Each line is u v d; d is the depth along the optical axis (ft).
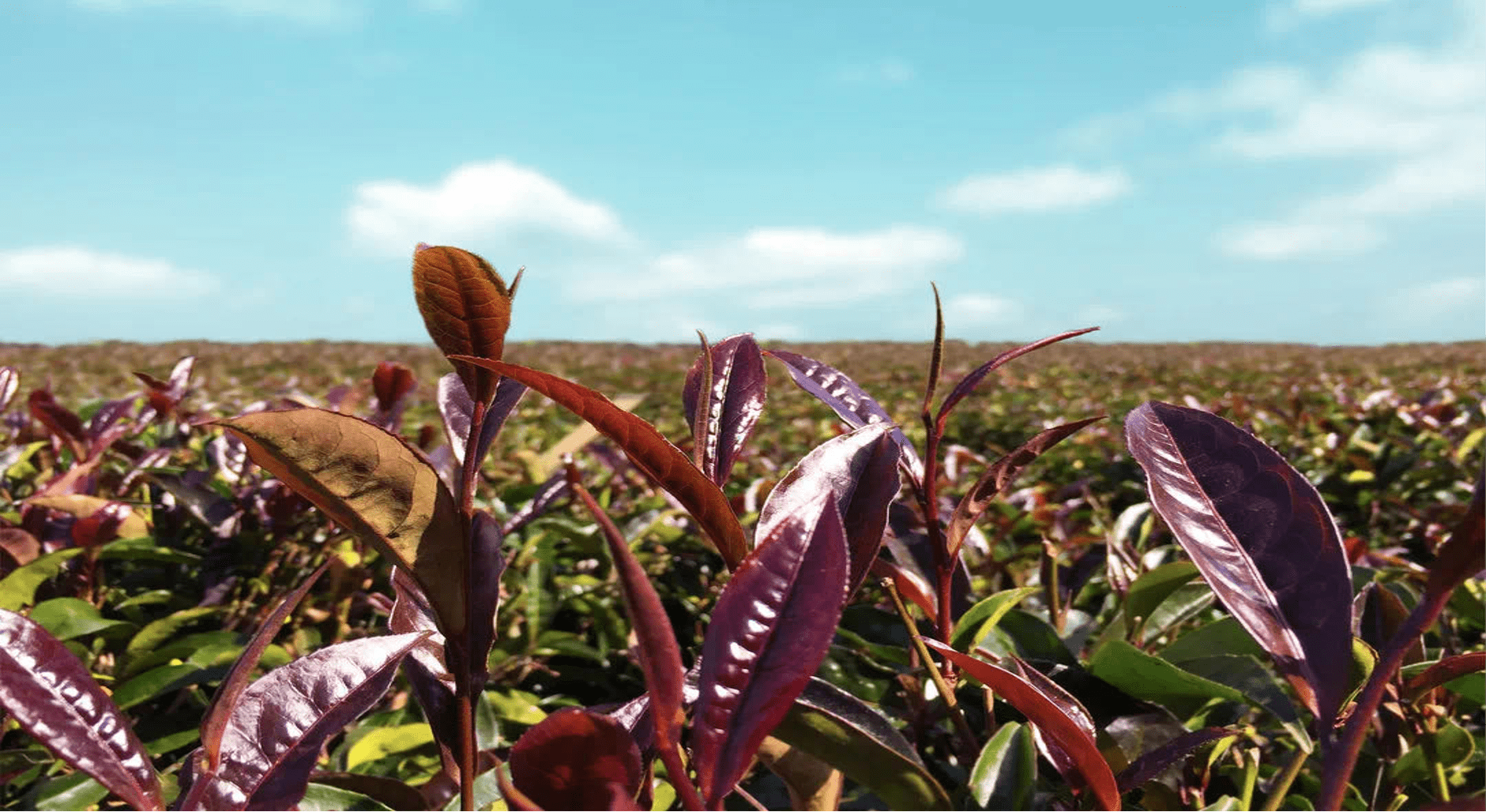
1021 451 0.93
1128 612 1.26
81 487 1.84
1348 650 0.62
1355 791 1.03
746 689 0.54
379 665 0.75
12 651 0.63
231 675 0.66
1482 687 1.02
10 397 1.78
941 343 0.90
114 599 1.77
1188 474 0.72
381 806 0.81
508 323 0.68
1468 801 0.49
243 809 0.64
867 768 0.63
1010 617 1.11
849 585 0.73
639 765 0.51
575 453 2.98
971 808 0.77
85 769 0.61
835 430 3.60
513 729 1.66
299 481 0.65
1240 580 0.66
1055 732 0.67
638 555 2.22
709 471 0.81
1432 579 0.56
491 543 0.77
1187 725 0.98
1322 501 0.67
